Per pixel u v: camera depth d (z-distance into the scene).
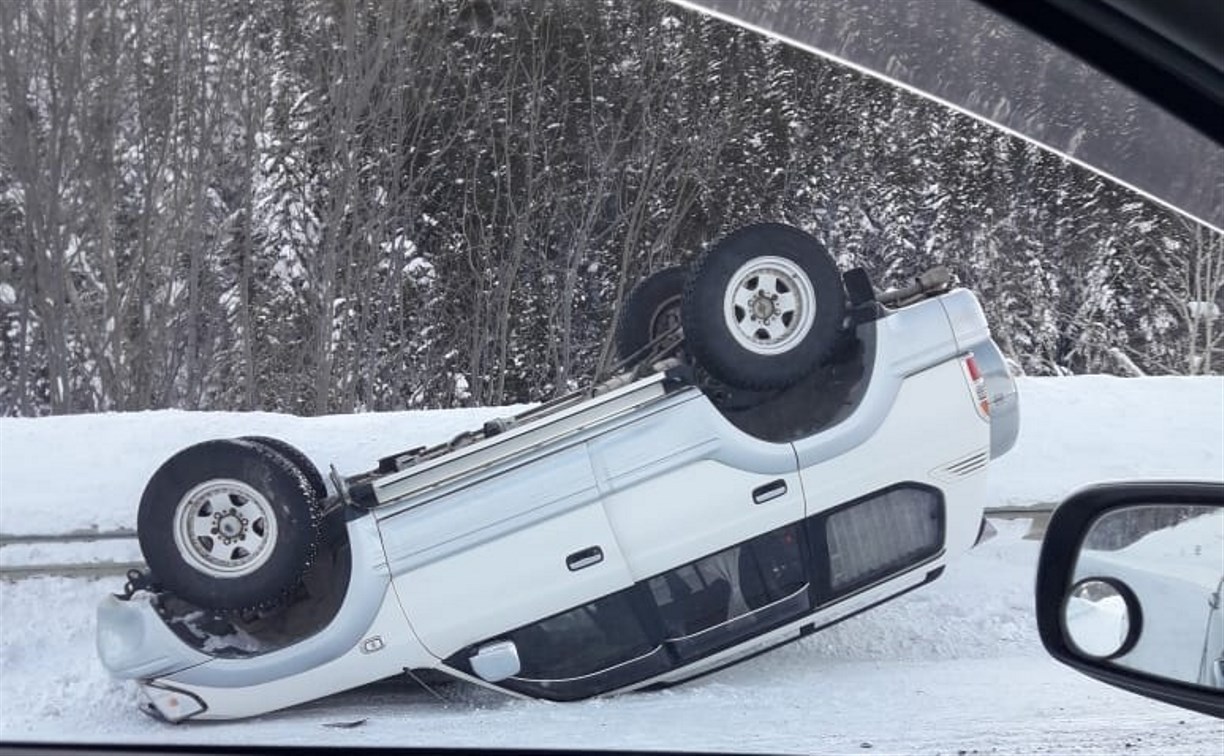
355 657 5.99
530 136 26.58
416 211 26.28
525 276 26.19
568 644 6.02
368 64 26.33
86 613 8.09
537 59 26.91
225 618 6.34
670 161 26.61
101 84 24.98
